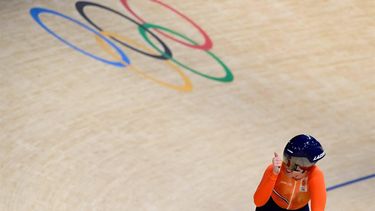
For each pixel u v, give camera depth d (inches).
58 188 1161.4
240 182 1273.4
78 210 1123.9
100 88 1444.4
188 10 1787.6
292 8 1863.9
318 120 1498.5
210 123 1417.3
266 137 1412.4
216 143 1364.4
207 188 1241.4
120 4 1752.0
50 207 1114.7
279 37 1750.7
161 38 1663.4
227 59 1641.2
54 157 1229.7
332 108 1547.7
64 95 1396.4
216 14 1791.3
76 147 1268.5
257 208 869.2
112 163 1251.2
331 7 1897.1
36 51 1505.9
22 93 1370.6
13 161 1196.5
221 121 1430.9
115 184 1201.4
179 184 1236.5
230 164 1315.2
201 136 1375.5
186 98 1477.6
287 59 1678.2
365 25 1859.0
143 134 1346.0
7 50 1486.2
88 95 1414.9
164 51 1619.1
